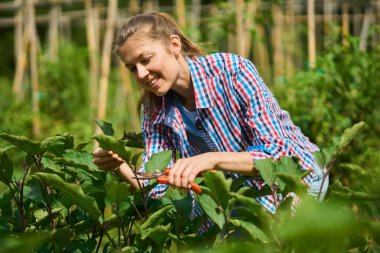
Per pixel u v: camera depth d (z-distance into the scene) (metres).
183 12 6.90
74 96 7.85
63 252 1.88
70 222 2.16
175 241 1.78
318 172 2.47
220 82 2.39
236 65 2.38
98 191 1.90
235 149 2.47
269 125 2.27
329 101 4.34
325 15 6.84
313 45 5.76
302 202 1.60
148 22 2.38
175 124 2.53
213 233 1.89
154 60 2.34
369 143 4.04
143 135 2.64
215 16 6.04
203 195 1.82
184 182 1.88
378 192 1.03
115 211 1.83
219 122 2.44
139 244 1.86
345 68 4.33
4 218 2.05
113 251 1.87
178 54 2.43
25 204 2.14
